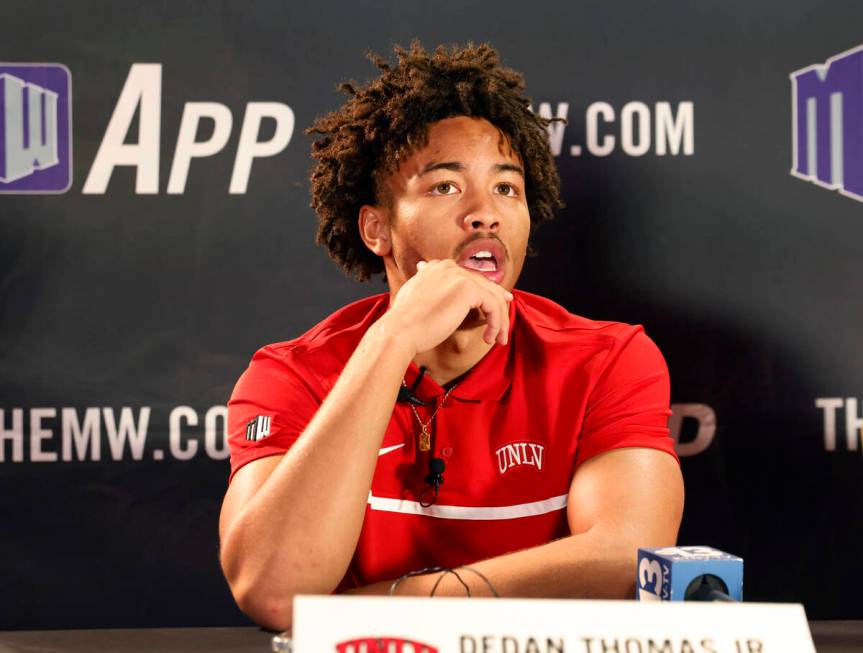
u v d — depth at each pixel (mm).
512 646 1082
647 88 2711
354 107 2283
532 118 2281
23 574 2641
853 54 2709
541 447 2072
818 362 2707
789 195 2711
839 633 1812
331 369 2168
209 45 2680
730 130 2713
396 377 1749
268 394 2152
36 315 2646
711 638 1114
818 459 2701
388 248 2225
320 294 2707
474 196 2051
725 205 2711
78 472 2654
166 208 2674
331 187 2354
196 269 2680
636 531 1815
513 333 2188
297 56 2688
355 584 2082
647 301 2707
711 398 2709
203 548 2682
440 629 1080
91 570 2658
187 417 2680
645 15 2709
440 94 2104
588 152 2709
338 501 1652
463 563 2045
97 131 2664
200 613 2680
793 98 2713
